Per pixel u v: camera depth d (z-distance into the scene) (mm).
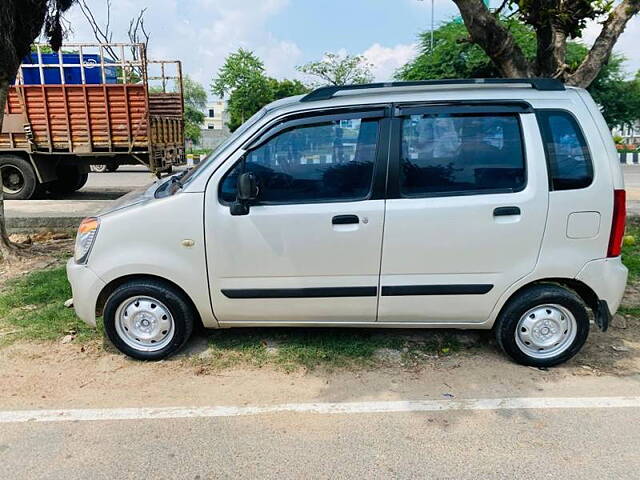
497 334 3746
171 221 3574
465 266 3549
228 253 3580
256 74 35844
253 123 3672
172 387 3492
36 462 2713
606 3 5902
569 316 3664
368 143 3514
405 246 3518
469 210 3467
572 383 3529
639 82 27625
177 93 12203
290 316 3725
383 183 3496
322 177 3543
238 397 3361
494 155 3484
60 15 6238
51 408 3236
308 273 3590
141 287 3697
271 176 3561
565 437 2912
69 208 9344
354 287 3596
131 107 10336
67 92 10250
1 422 3082
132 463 2701
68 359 3881
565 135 3475
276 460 2721
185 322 3787
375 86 3537
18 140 10469
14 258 6410
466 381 3561
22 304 4926
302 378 3604
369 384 3521
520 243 3508
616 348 4035
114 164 11305
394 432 2969
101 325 4414
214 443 2869
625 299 4996
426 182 3510
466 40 6254
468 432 2967
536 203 3461
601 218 3494
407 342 4109
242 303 3682
